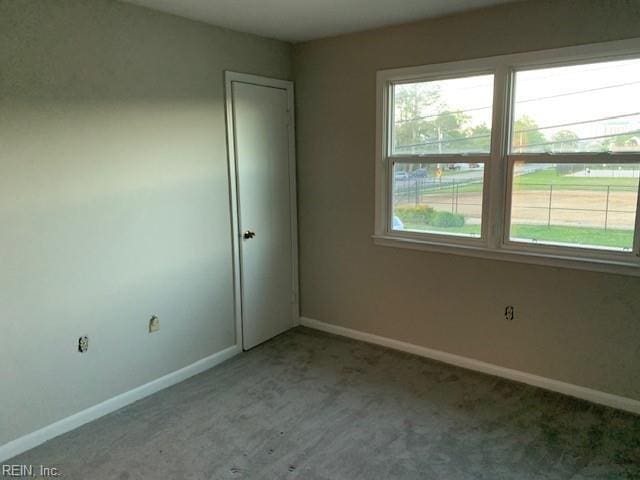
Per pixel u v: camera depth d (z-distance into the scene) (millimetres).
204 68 3197
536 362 3068
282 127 3863
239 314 3656
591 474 2213
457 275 3324
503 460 2324
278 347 3797
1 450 2371
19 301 2391
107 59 2650
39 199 2422
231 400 2951
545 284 2967
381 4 2826
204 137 3248
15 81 2285
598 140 2734
